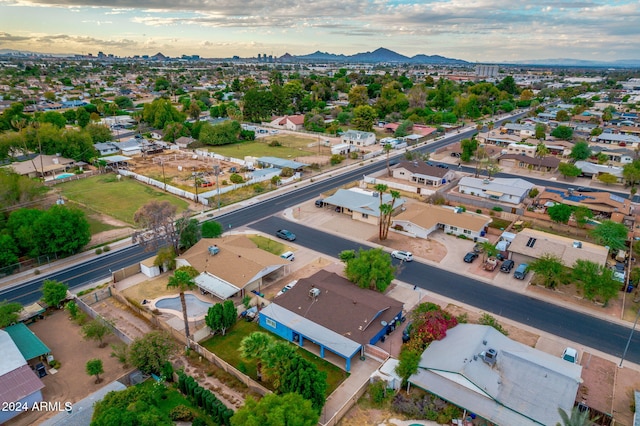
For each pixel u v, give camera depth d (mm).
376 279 51844
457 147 129125
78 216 65438
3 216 65938
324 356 43062
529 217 78188
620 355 43781
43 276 59250
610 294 49781
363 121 159125
